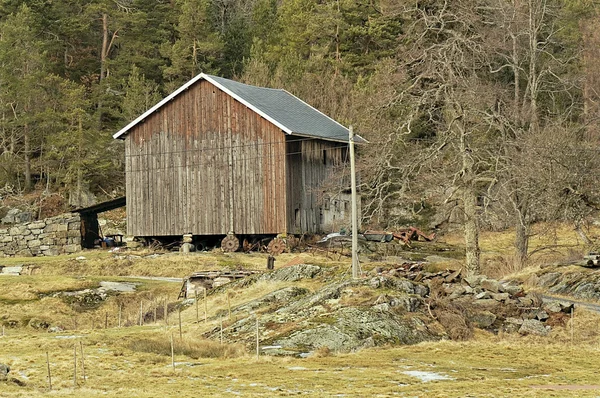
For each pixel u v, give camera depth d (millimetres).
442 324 41438
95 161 97938
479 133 64500
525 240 63625
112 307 56062
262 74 99250
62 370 33656
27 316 53469
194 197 76312
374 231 78688
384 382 30266
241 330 42031
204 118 76188
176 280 63719
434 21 62438
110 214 95938
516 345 38969
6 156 98562
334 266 57312
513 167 57750
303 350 37375
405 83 72625
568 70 93625
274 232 73438
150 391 29062
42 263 69812
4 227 90312
